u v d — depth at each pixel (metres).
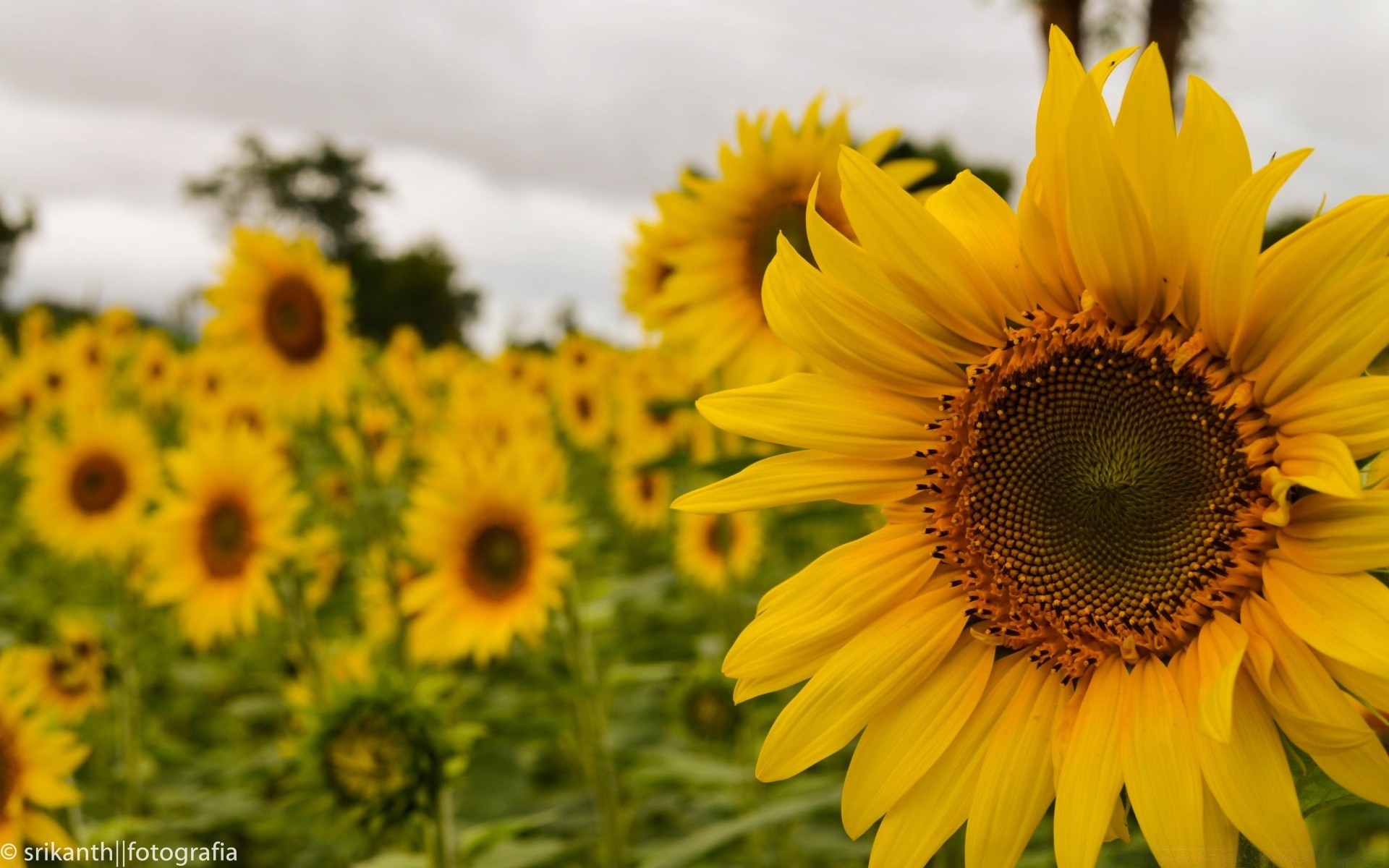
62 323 19.95
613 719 5.66
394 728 3.60
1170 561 1.85
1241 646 1.67
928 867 2.68
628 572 9.88
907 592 2.01
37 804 4.17
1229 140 1.70
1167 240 1.80
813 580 2.01
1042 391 1.96
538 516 5.26
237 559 6.15
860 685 1.93
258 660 7.89
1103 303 1.90
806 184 4.56
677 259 4.82
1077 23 15.98
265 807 4.99
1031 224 1.91
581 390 11.74
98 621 6.52
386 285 34.50
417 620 5.58
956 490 2.02
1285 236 1.71
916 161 3.82
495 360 13.37
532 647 5.30
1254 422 1.79
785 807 3.21
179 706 7.36
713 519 7.40
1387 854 2.54
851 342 2.03
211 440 6.25
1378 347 1.65
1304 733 1.58
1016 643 1.93
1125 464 1.87
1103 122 1.73
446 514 5.40
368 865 3.56
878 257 1.99
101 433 8.34
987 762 1.88
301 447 8.95
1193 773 1.67
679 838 4.92
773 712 5.16
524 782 4.42
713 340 4.75
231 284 6.85
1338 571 1.62
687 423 8.90
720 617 7.24
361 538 7.17
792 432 2.03
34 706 5.09
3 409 12.88
